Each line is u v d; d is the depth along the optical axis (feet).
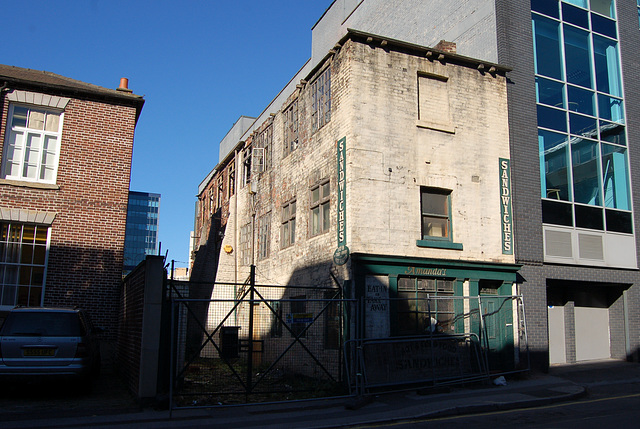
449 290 50.80
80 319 38.91
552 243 57.57
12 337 36.47
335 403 38.73
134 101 57.41
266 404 38.24
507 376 50.08
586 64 65.00
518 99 58.34
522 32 60.34
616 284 62.03
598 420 31.12
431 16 70.38
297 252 58.90
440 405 36.99
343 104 50.62
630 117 66.64
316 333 50.52
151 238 486.79
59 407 35.42
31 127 53.88
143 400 36.24
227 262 84.84
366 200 47.96
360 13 88.43
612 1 69.05
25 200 51.75
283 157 67.00
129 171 56.24
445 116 54.08
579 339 62.59
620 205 63.67
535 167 57.67
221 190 101.14
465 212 52.54
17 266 50.85
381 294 46.68
